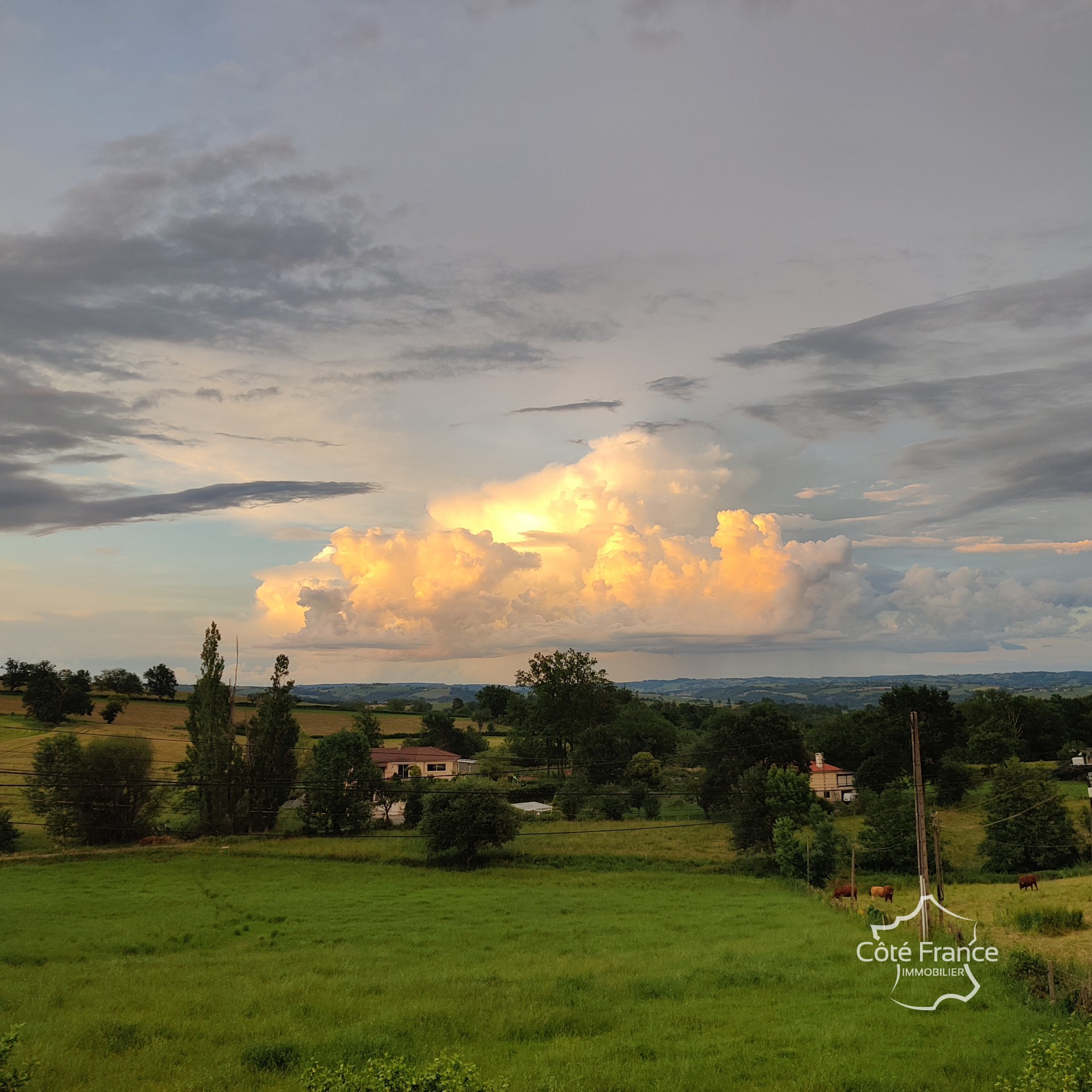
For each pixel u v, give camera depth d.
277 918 45.94
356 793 80.12
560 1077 18.69
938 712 101.19
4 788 90.94
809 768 100.00
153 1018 24.56
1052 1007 24.28
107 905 49.56
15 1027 16.19
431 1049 21.12
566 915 47.28
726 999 26.14
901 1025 22.83
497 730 194.62
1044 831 62.22
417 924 44.25
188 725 79.94
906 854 64.69
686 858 69.56
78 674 139.50
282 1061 20.59
